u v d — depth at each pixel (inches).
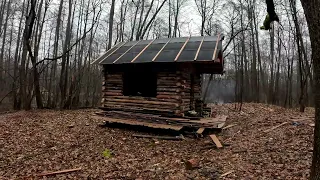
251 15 1230.3
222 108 799.1
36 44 785.6
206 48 438.3
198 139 393.4
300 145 303.7
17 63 1026.7
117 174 255.3
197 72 548.7
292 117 514.0
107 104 486.9
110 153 321.7
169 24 1201.4
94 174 255.4
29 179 240.8
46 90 1147.9
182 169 263.6
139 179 241.1
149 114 446.9
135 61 433.1
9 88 1149.7
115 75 481.7
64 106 783.7
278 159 268.2
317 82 155.9
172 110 434.3
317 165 158.2
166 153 323.6
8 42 1233.4
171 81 436.1
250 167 255.1
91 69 1172.5
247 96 1302.9
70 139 387.2
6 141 366.3
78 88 876.6
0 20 1101.1
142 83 564.7
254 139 357.7
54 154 318.0
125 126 479.5
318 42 151.9
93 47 1341.0
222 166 265.3
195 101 523.5
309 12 154.9
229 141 363.3
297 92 1444.4
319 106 156.6
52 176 250.5
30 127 462.0
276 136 357.7
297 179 215.9
